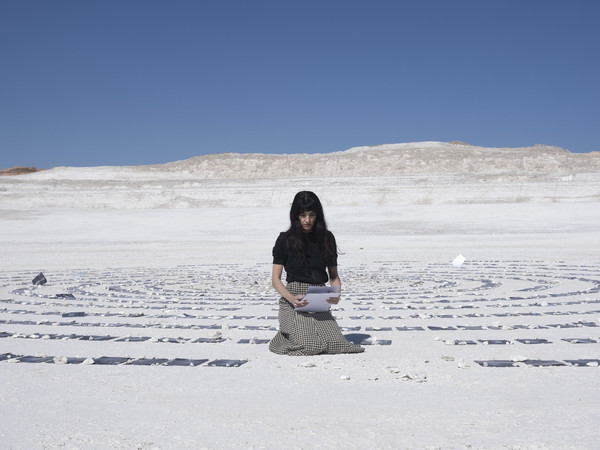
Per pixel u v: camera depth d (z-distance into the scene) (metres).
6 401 4.79
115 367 5.93
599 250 22.91
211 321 8.73
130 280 14.90
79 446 3.82
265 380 5.41
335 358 6.27
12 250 27.67
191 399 4.84
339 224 43.12
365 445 3.79
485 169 85.31
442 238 31.61
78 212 54.94
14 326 8.30
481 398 4.74
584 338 7.09
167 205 64.56
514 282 13.48
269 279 15.05
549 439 3.82
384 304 10.29
